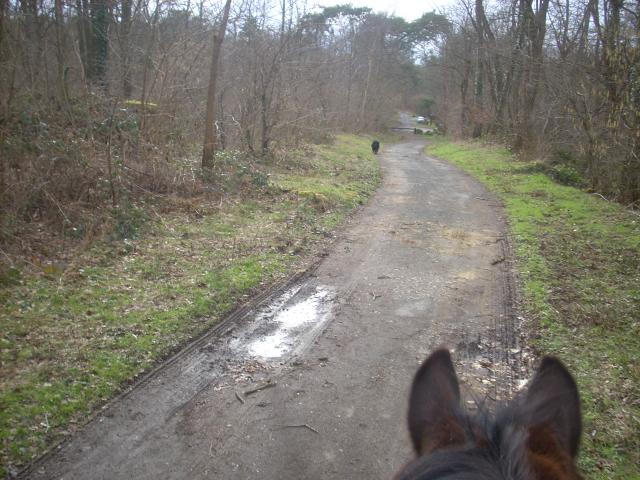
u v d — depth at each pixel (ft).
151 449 15.70
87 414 16.89
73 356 19.49
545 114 81.61
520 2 89.71
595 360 21.42
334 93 125.18
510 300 28.02
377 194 55.77
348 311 26.09
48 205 31.76
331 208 46.01
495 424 4.86
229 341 22.35
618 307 26.63
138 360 19.95
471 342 23.22
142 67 53.06
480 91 127.54
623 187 52.16
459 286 29.94
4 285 24.21
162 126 48.57
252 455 15.64
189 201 39.93
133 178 39.34
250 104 62.85
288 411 17.78
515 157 85.51
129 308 23.66
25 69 37.73
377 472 15.12
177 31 54.34
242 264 30.37
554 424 5.32
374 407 18.19
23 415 16.17
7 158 31.81
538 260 34.14
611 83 53.21
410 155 104.42
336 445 16.20
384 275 31.32
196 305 24.48
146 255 30.09
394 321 25.16
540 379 6.08
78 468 14.75
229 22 57.36
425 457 4.46
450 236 40.29
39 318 21.89
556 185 61.26
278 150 66.28
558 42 68.28
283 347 22.15
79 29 54.85
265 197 45.80
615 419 17.39
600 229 42.24
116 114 42.52
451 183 65.46
